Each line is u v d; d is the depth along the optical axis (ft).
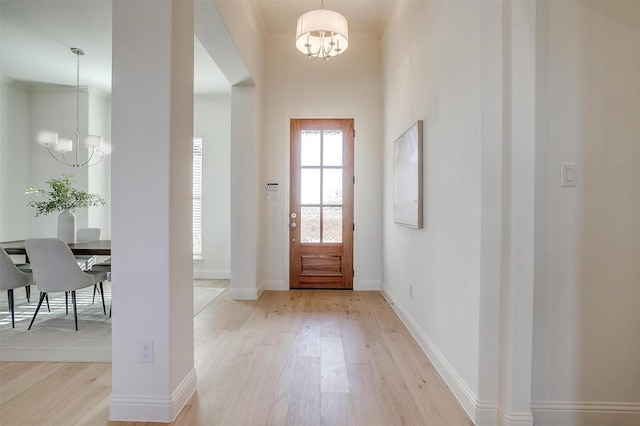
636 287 5.59
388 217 13.20
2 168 16.17
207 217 18.13
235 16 10.17
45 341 9.17
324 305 12.61
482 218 5.65
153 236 5.70
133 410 5.70
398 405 6.25
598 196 5.60
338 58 14.80
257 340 9.28
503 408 5.54
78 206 13.53
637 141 5.58
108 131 18.51
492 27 5.59
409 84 10.15
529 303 5.39
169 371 5.71
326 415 5.93
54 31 12.12
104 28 11.92
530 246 5.38
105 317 11.37
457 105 6.68
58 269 9.95
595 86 5.60
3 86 16.20
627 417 5.63
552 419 5.65
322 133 14.85
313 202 14.88
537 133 5.59
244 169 13.42
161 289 5.69
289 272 14.88
